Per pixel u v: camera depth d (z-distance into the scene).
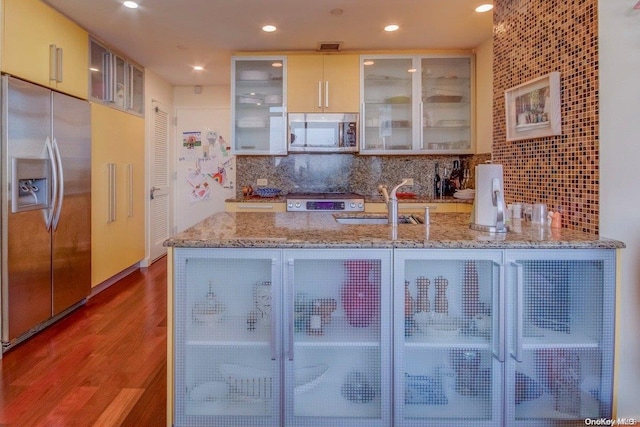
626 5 1.68
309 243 1.57
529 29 2.24
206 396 1.67
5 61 2.47
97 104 3.60
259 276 1.67
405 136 4.22
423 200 3.94
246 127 4.21
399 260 1.58
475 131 4.06
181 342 1.62
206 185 5.59
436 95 4.13
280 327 1.60
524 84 2.23
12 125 2.48
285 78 4.05
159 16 3.14
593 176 1.78
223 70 4.74
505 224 1.98
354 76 4.05
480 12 3.10
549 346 1.59
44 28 2.85
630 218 1.68
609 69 1.71
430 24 3.34
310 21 3.27
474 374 1.63
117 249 4.01
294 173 4.54
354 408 1.65
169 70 4.76
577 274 1.59
